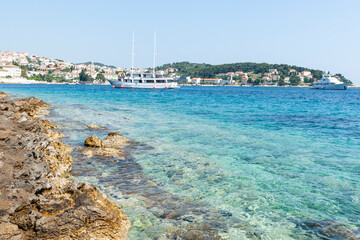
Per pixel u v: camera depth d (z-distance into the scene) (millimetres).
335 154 15945
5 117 21484
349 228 7910
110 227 6953
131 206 8867
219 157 14969
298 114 38750
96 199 7734
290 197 9945
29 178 8469
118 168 12727
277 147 17547
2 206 6500
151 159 14289
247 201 9562
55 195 7922
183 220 8094
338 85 172000
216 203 9336
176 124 26312
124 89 124812
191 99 68812
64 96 69062
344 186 11047
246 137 20594
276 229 7770
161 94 91438
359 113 41219
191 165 13461
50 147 12531
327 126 27281
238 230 7648
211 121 28984
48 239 6105
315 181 11570
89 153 14852
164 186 10719
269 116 35062
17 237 5859
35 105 38000
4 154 9875
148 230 7457
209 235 7332
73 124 24797
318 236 7453
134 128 23625
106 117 30438
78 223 6586
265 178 11852
